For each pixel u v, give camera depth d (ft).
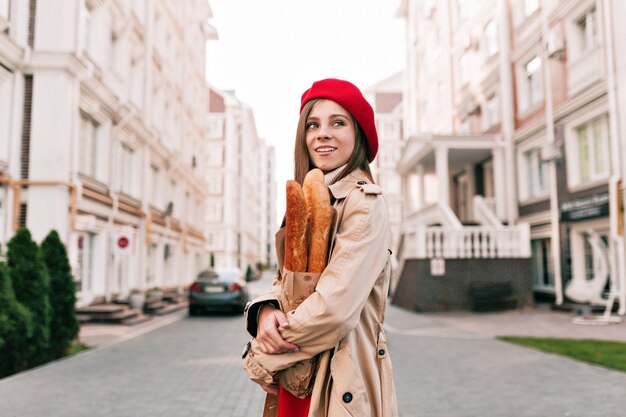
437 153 60.29
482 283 46.98
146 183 58.49
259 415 14.55
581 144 47.55
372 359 4.45
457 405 15.42
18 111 34.14
